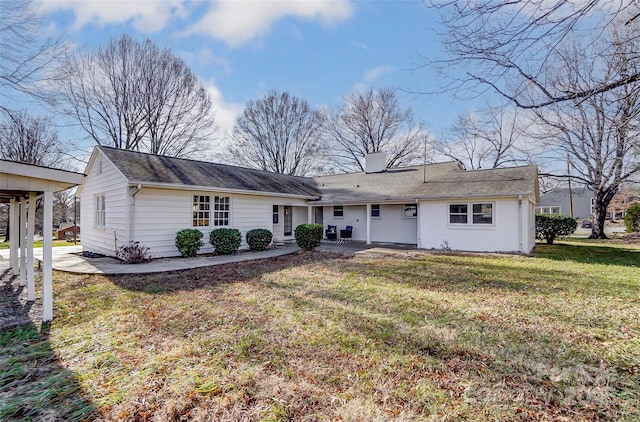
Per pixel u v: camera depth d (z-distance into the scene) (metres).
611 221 32.16
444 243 12.55
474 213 12.03
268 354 3.38
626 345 3.60
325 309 4.89
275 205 14.92
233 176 13.35
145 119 22.88
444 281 6.80
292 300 5.38
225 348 3.51
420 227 13.05
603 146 14.25
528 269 8.17
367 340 3.74
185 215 10.66
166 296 5.63
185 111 24.27
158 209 9.98
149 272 7.73
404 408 2.48
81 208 14.08
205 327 4.14
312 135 30.34
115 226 10.18
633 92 3.39
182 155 24.77
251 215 12.78
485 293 5.84
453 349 3.50
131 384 2.78
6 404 2.47
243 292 5.91
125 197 9.42
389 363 3.19
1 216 24.55
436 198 12.36
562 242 16.47
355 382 2.85
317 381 2.87
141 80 22.12
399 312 4.75
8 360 3.20
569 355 3.36
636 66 3.38
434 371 3.04
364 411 2.43
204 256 10.50
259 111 29.47
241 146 29.42
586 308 4.93
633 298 5.46
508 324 4.27
